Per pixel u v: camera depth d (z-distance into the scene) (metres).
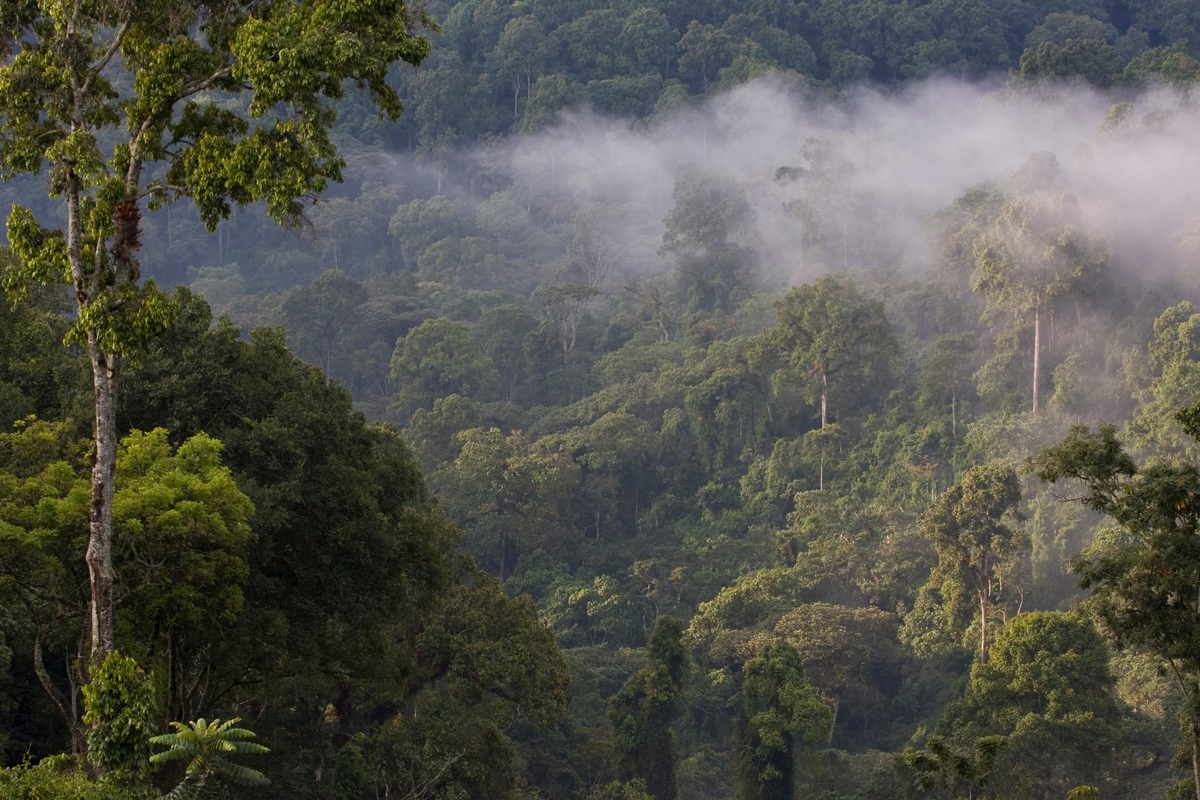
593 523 91.12
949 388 87.44
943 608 65.31
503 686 46.47
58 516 24.31
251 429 31.53
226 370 31.69
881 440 87.12
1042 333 83.00
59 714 31.19
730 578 79.00
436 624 44.62
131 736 20.09
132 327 21.59
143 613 25.97
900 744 63.44
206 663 30.83
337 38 20.89
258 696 34.31
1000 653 49.97
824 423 90.44
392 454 47.41
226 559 26.19
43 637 28.67
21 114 22.61
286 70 20.81
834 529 78.75
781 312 91.69
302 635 31.09
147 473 26.00
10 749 30.22
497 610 47.41
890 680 68.75
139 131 23.08
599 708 63.56
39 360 33.22
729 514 88.06
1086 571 28.80
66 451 28.20
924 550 72.25
